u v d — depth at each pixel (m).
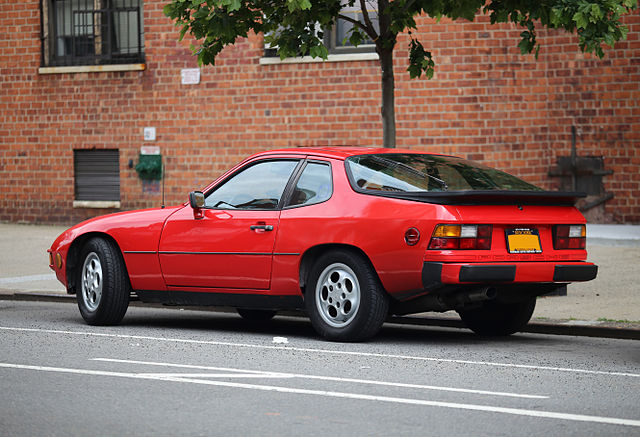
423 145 20.23
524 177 19.84
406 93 20.31
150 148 22.78
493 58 19.83
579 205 19.64
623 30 11.62
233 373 7.59
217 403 6.45
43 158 23.89
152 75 22.72
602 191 19.53
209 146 22.23
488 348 9.12
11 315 11.74
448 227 8.58
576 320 10.52
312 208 9.38
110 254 10.59
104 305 10.54
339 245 9.23
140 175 22.91
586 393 6.85
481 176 9.43
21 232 22.19
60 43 23.83
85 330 10.26
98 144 23.31
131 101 22.94
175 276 10.21
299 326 11.02
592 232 18.22
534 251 8.98
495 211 8.82
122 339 9.57
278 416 6.07
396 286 8.85
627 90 19.28
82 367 7.83
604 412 6.22
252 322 11.43
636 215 19.36
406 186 8.98
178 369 7.76
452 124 20.08
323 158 9.56
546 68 19.67
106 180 23.48
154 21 22.66
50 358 8.30
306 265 9.47
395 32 12.52
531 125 19.77
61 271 11.11
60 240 11.15
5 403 6.44
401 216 8.80
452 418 6.03
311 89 21.25
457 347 9.16
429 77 13.35
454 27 19.95
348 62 20.94
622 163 19.38
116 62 23.28
